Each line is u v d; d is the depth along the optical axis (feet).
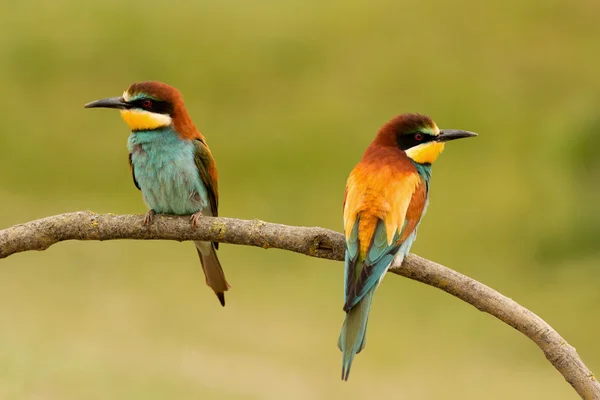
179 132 24.57
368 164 23.09
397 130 24.14
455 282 20.20
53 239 20.88
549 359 19.35
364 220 21.65
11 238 20.57
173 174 24.50
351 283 20.83
